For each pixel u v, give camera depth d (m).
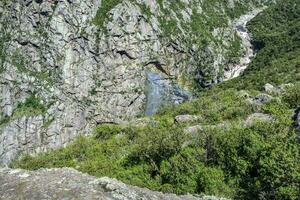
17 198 17.12
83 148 57.88
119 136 60.09
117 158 42.22
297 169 24.69
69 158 55.47
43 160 57.31
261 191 25.47
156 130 51.03
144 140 39.50
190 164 30.81
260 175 26.70
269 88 71.38
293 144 27.16
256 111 47.91
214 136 33.16
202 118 55.00
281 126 33.50
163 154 35.12
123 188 17.72
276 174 24.91
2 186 18.12
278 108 42.84
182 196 20.42
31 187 17.69
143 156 36.25
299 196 23.77
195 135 37.00
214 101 70.50
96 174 37.81
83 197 16.72
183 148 34.91
